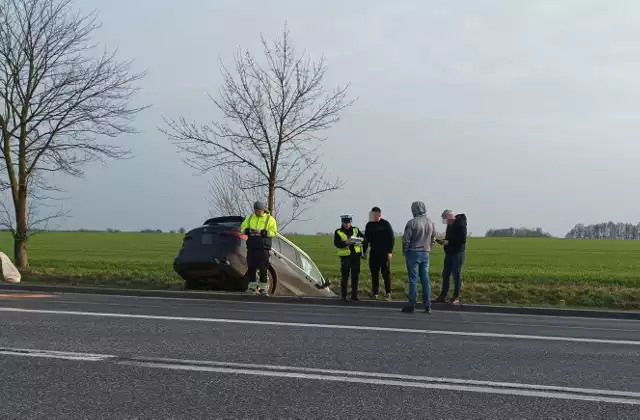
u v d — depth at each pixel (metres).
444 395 5.38
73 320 8.97
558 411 5.00
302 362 6.52
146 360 6.45
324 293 15.44
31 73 18.08
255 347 7.26
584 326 10.34
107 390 5.35
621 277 20.61
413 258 11.91
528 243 61.50
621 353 7.48
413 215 12.16
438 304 12.95
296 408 4.94
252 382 5.68
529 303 14.70
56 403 4.97
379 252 14.41
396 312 11.91
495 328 9.52
